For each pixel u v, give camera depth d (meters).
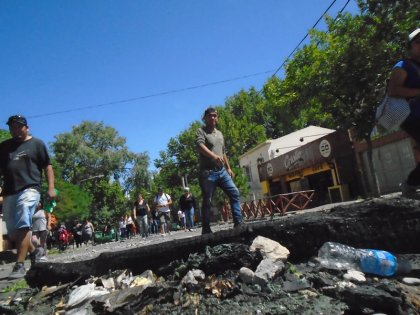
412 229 3.52
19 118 5.69
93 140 67.75
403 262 3.26
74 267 4.42
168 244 4.09
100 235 52.53
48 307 3.69
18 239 5.51
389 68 13.70
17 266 5.42
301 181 32.34
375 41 13.22
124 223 37.03
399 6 11.62
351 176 25.34
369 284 2.89
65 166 63.53
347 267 3.23
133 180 68.94
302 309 2.58
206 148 5.90
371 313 2.46
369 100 14.77
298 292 2.90
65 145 64.62
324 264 3.31
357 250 3.34
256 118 60.31
